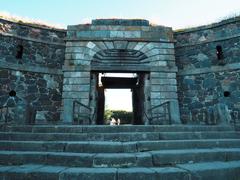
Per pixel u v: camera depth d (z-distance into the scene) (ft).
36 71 39.01
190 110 39.09
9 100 35.81
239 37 37.83
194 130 21.40
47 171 12.12
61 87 40.55
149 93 39.01
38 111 37.91
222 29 39.65
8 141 17.19
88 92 37.24
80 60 38.68
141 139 17.99
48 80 40.06
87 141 17.39
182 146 16.66
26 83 38.01
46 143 16.35
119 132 19.71
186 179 11.72
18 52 38.78
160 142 16.31
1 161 14.64
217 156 14.97
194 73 40.19
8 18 38.14
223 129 22.62
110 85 57.36
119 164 13.46
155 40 39.86
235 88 36.35
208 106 37.93
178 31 42.88
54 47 41.91
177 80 41.19
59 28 43.21
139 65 39.34
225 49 38.83
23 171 12.23
